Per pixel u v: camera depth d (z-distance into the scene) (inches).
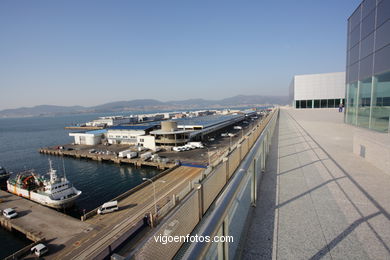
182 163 1606.8
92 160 2153.1
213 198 137.5
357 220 121.7
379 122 368.5
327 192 163.6
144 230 525.7
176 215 95.0
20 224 926.4
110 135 2669.8
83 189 1462.8
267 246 102.0
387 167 208.8
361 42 454.3
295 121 946.1
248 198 143.1
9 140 4188.0
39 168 2021.4
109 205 958.4
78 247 744.3
